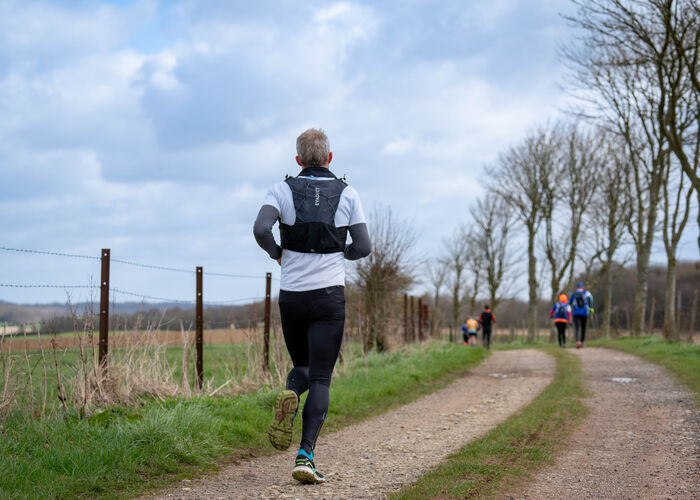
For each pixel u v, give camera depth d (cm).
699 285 4225
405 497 347
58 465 409
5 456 406
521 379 1112
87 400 563
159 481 407
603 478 407
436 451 508
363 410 763
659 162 2114
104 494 374
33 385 561
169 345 772
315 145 369
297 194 357
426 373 1149
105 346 636
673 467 438
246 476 428
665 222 1911
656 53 1334
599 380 1034
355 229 360
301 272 353
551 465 440
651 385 959
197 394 707
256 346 877
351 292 1425
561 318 2056
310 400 354
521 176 3497
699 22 1253
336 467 453
